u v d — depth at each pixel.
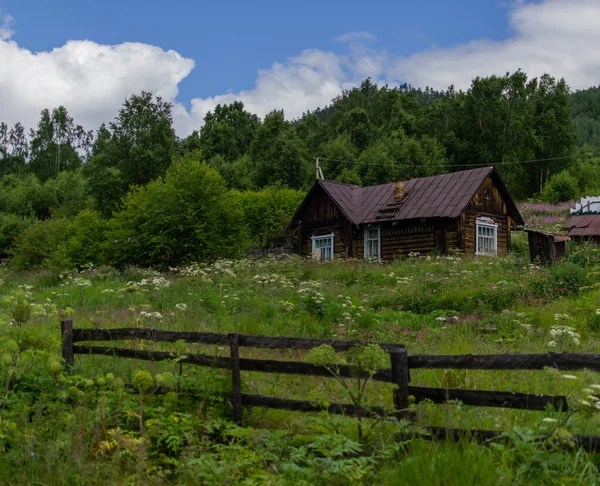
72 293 17.52
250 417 6.42
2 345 6.52
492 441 5.09
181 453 5.32
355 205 28.66
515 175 76.75
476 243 25.56
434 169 71.56
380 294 16.80
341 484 4.68
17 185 93.62
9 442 5.60
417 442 5.05
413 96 107.81
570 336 9.88
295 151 69.62
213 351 9.37
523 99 79.19
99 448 5.45
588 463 4.52
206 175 25.97
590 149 102.06
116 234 25.34
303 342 6.01
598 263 16.77
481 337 11.73
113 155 61.06
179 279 19.72
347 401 6.93
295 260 24.78
